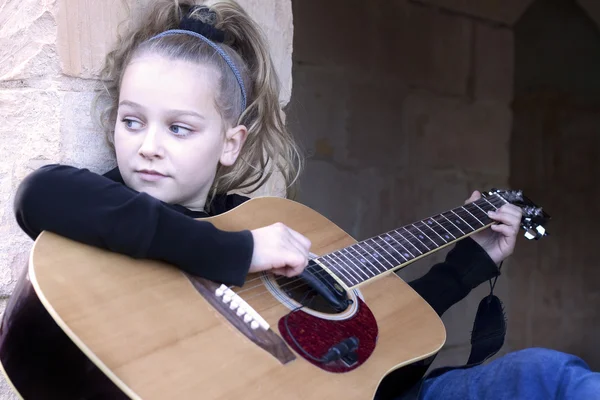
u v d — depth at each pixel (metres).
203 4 1.45
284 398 0.96
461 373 1.19
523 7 3.65
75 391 0.91
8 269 1.37
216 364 0.95
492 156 3.65
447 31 3.46
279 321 1.07
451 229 1.44
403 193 3.34
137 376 0.89
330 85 3.08
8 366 0.95
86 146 1.36
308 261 1.25
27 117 1.36
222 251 1.04
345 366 1.07
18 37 1.36
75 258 0.98
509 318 3.67
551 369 1.01
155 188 1.19
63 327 0.90
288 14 1.80
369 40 3.20
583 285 3.86
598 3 3.72
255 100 1.40
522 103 3.75
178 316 0.98
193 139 1.21
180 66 1.21
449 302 1.49
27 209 0.99
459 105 3.54
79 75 1.34
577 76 3.86
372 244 1.33
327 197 3.09
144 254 1.01
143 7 1.41
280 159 1.73
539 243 3.76
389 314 1.24
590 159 3.89
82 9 1.33
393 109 3.30
